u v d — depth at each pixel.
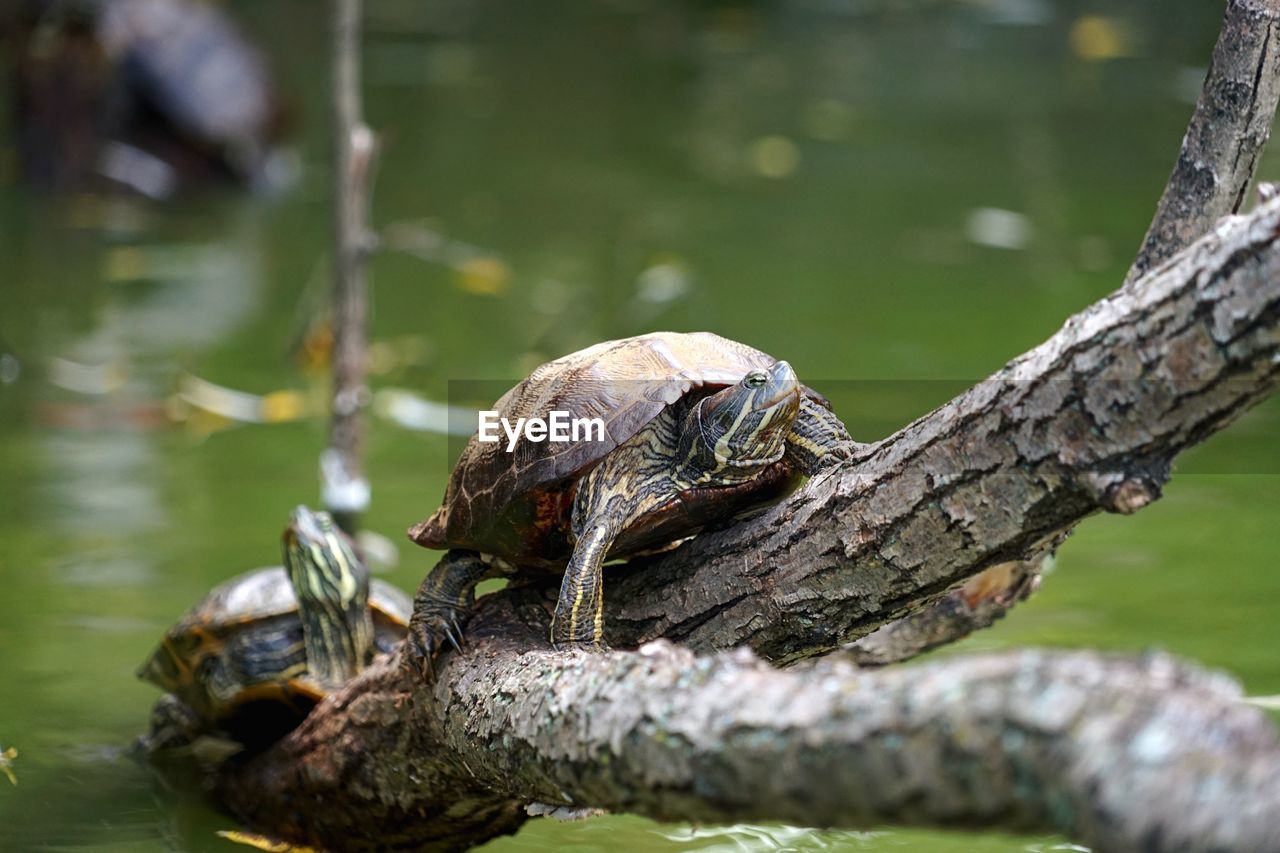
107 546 4.75
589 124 11.15
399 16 15.01
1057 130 10.72
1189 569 4.46
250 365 6.71
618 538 2.60
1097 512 2.22
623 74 12.69
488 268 7.16
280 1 15.23
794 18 14.80
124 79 9.90
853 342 6.74
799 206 9.16
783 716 1.70
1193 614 4.11
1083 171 9.70
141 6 10.27
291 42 13.73
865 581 2.44
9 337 6.99
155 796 3.52
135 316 7.38
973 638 3.98
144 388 6.38
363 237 5.10
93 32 9.83
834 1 15.49
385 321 7.21
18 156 9.99
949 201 9.17
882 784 1.60
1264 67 2.55
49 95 9.81
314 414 6.16
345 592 3.64
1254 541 4.67
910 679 1.61
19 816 3.36
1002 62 12.87
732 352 2.70
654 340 2.70
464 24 14.67
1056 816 1.49
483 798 2.96
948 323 7.01
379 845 3.29
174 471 5.48
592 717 2.00
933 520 2.32
